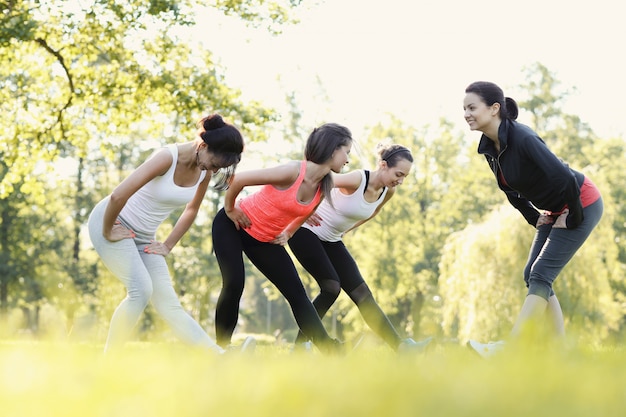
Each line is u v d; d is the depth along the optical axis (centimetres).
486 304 2209
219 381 150
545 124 3944
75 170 3503
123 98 1688
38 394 135
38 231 3397
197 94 1661
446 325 2350
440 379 146
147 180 430
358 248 3606
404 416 106
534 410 112
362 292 530
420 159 3888
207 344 443
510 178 514
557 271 515
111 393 135
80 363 214
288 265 487
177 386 143
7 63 1688
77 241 3588
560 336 270
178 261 3206
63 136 1733
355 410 110
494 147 524
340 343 473
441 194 4006
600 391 135
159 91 1664
